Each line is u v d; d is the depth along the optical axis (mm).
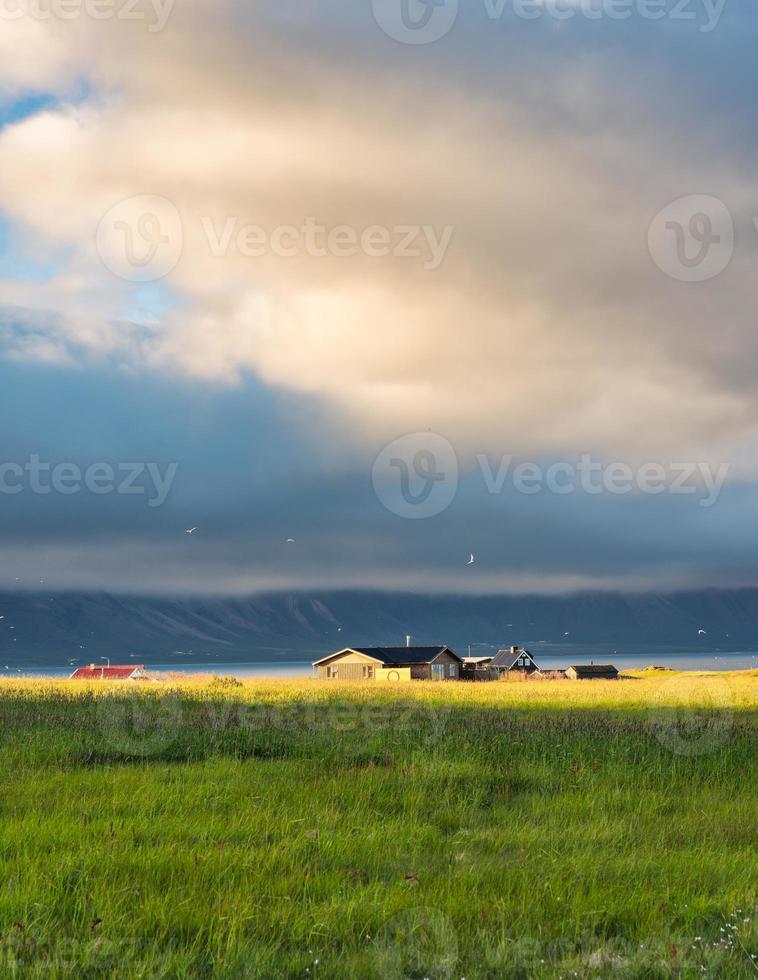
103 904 11031
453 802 18234
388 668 145500
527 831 15625
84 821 15445
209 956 9789
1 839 13789
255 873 12469
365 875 12992
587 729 29297
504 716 35844
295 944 10234
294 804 17234
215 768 21109
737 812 17641
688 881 12766
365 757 23719
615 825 16016
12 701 38562
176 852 13398
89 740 24844
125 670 132875
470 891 12117
